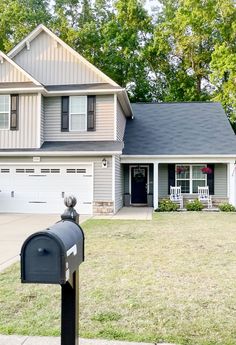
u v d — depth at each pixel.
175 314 3.83
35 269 2.17
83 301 4.23
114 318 3.71
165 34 26.95
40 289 4.70
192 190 16.80
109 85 14.56
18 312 3.90
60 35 27.06
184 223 11.08
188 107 19.67
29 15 26.53
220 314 3.84
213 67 23.09
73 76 15.04
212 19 24.34
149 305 4.10
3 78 14.64
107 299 4.30
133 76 27.42
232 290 4.65
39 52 15.25
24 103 14.30
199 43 26.72
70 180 13.94
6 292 4.58
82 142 14.40
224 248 7.30
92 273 5.44
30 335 3.29
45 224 11.01
